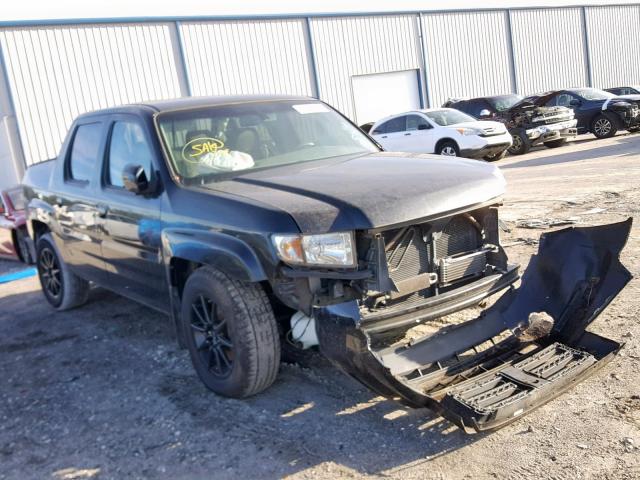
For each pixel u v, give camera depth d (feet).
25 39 58.39
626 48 112.37
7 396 15.03
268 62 74.02
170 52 67.05
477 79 93.56
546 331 13.23
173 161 14.39
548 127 55.62
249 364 12.48
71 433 12.85
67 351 17.66
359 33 81.30
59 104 60.34
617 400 11.59
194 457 11.42
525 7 97.14
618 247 12.74
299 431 11.89
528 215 27.30
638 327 14.39
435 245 12.28
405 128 56.75
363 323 10.90
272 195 12.28
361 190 11.77
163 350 16.94
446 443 10.96
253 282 12.56
